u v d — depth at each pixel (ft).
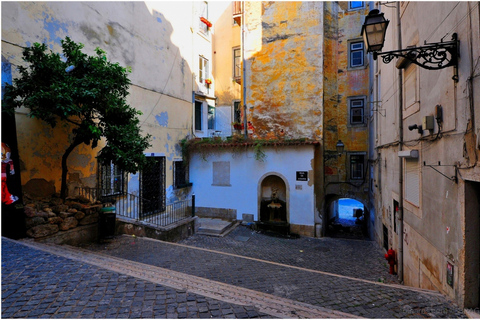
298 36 43.83
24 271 13.24
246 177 42.22
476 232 12.00
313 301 14.19
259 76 46.29
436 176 15.37
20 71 19.27
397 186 24.73
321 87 42.45
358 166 48.78
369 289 16.10
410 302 13.65
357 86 48.11
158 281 13.24
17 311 9.77
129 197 32.99
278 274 19.25
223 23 61.67
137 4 35.86
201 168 45.06
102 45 30.66
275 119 45.03
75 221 21.95
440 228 14.78
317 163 41.91
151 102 37.86
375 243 37.55
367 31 14.61
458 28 12.47
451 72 13.21
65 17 26.73
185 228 34.30
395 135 25.54
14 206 18.28
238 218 42.55
